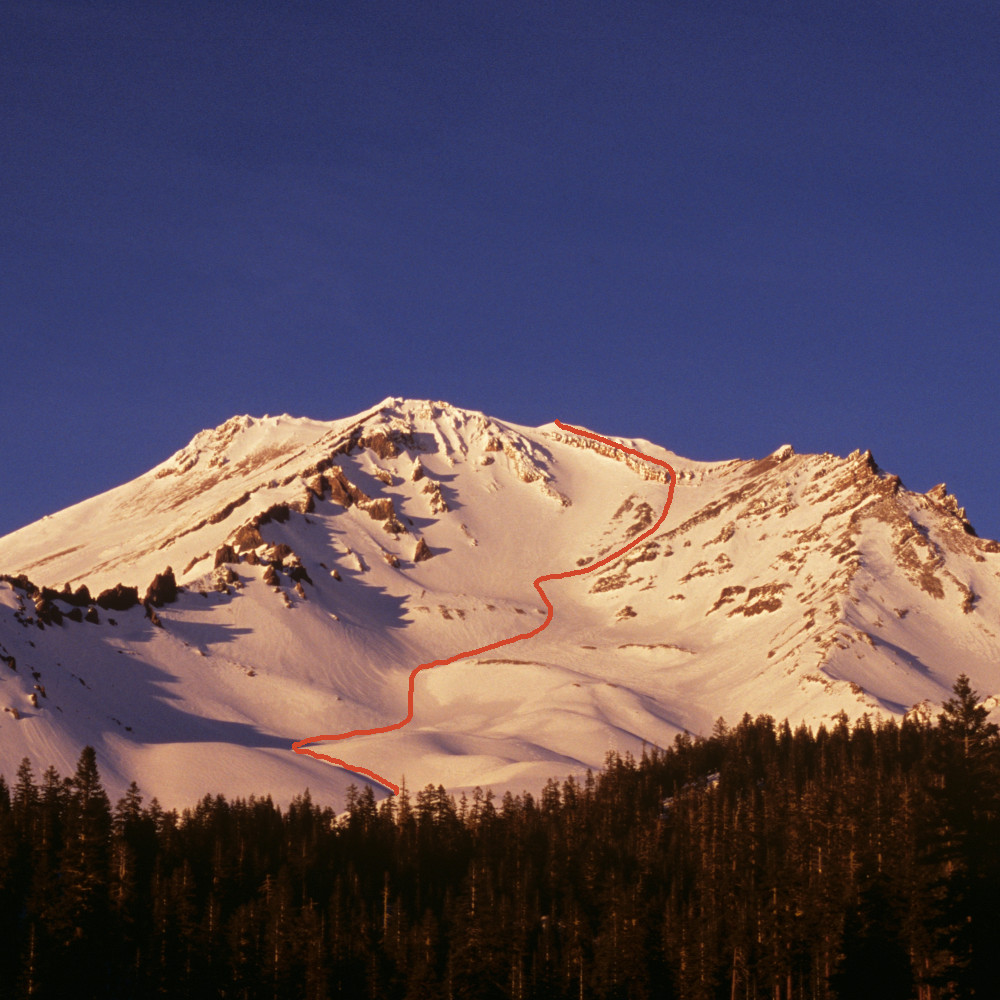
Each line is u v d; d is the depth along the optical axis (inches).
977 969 3415.4
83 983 5861.2
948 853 3516.2
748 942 5482.3
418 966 5728.3
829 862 5743.1
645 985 5575.8
